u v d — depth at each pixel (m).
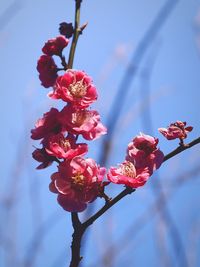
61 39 0.49
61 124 0.47
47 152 0.46
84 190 0.46
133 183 0.46
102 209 0.46
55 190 0.46
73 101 0.46
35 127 0.47
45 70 0.50
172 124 0.47
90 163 0.46
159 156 0.47
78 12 0.51
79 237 0.47
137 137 0.47
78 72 0.47
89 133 0.47
